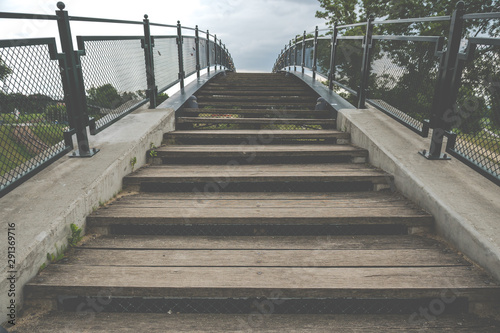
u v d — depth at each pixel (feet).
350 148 12.95
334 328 5.66
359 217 8.29
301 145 13.89
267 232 8.38
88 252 7.32
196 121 16.29
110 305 6.15
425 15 45.16
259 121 16.14
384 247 7.59
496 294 5.95
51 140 8.89
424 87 11.14
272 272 6.57
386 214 8.39
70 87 9.66
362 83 16.35
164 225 8.34
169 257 7.16
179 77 21.88
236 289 6.03
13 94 7.23
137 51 14.90
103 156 10.29
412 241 7.86
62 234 7.15
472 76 8.57
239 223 8.34
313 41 28.32
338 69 21.43
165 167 11.93
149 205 9.16
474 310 6.03
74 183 8.51
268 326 5.73
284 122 16.26
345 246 7.68
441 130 9.99
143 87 15.80
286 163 12.76
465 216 7.24
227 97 23.08
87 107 10.60
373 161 12.02
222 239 8.11
